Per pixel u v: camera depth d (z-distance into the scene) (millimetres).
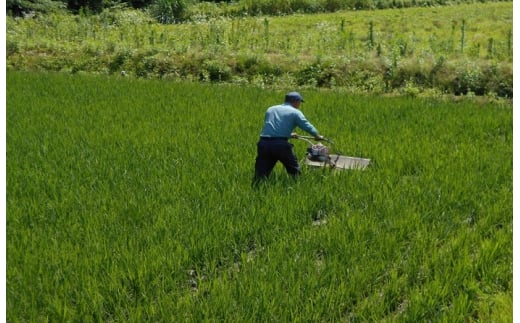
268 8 35562
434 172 8844
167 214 7078
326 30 27250
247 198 7672
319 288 5523
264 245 6492
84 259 5879
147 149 10039
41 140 10656
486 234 6898
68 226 6824
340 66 19391
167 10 34188
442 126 11969
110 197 7637
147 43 25938
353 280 5527
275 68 20000
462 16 30547
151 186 8133
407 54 21562
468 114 13031
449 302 5488
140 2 39156
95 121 12297
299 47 23969
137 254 6047
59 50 23312
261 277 5594
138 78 20094
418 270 5875
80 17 32688
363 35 26484
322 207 7711
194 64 20828
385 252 6266
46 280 5480
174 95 15375
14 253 6031
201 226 6707
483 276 5789
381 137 11031
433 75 18312
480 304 5320
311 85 19094
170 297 5348
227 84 19453
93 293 5355
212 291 5340
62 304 5293
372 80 18547
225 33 27234
